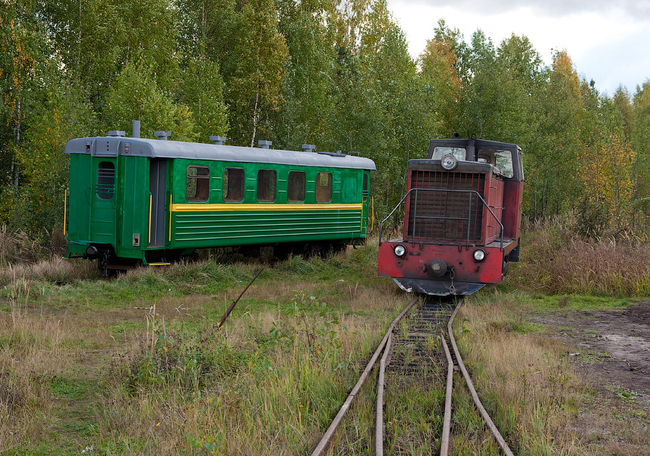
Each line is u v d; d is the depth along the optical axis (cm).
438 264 1212
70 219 1462
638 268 1410
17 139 2308
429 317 1068
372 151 2578
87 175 1434
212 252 1672
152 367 691
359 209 1961
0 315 978
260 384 641
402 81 3044
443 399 614
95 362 780
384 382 658
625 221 2073
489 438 500
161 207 1405
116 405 607
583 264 1440
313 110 3250
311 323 916
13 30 2244
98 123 2409
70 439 549
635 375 757
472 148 1469
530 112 3456
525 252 1823
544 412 581
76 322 998
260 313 1013
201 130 2720
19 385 644
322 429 549
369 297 1254
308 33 3375
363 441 519
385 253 1259
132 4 2775
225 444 504
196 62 2881
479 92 2991
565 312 1186
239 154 1553
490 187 1267
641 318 1132
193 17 3281
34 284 1253
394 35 3123
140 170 1373
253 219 1600
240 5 3425
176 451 500
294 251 1836
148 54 2725
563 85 3703
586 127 4044
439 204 1255
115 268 1427
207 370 725
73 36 2688
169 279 1370
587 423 584
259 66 3048
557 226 1844
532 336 952
